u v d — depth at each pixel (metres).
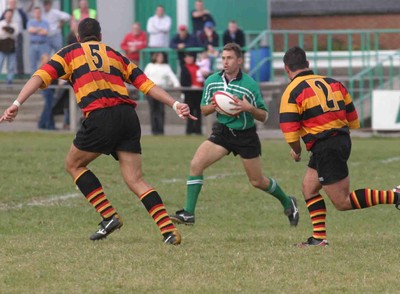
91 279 19.64
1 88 67.81
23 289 18.80
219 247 23.61
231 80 28.38
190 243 24.39
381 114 65.88
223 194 37.62
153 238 25.83
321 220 24.22
